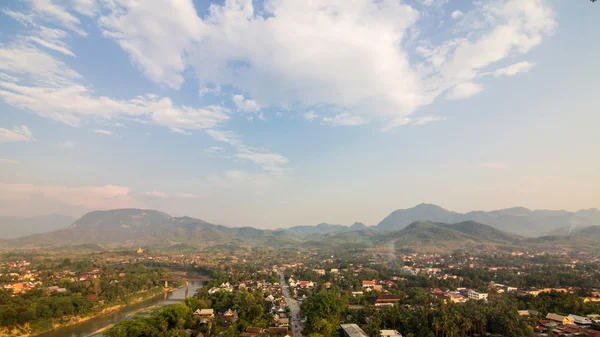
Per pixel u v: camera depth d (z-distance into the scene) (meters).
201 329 193.25
